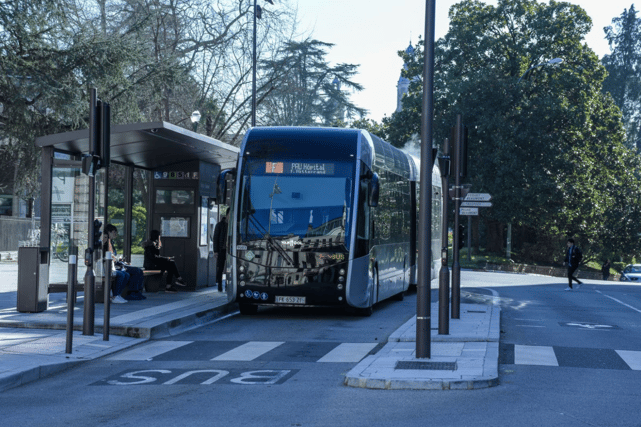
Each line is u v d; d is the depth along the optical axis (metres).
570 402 8.06
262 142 16.23
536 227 63.72
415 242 23.39
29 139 25.92
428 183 10.40
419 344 10.38
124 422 7.14
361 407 7.77
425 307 10.38
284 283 15.70
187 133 16.11
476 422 7.09
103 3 32.03
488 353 11.07
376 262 17.12
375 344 12.59
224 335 13.70
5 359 10.25
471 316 16.17
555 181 53.34
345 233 15.75
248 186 16.02
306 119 38.47
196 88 35.72
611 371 10.20
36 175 27.30
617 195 67.31
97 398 8.32
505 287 31.28
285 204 15.88
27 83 25.44
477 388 8.81
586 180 57.16
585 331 15.16
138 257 21.77
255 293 15.79
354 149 16.14
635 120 84.75
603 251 71.12
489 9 57.19
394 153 19.98
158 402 8.07
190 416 7.38
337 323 15.63
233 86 36.69
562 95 53.78
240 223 15.96
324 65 39.75
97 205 17.12
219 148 18.23
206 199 21.03
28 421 7.21
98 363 10.69
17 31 24.92
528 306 21.52
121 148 17.34
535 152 53.00
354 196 15.88
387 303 20.66
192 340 13.02
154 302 17.45
